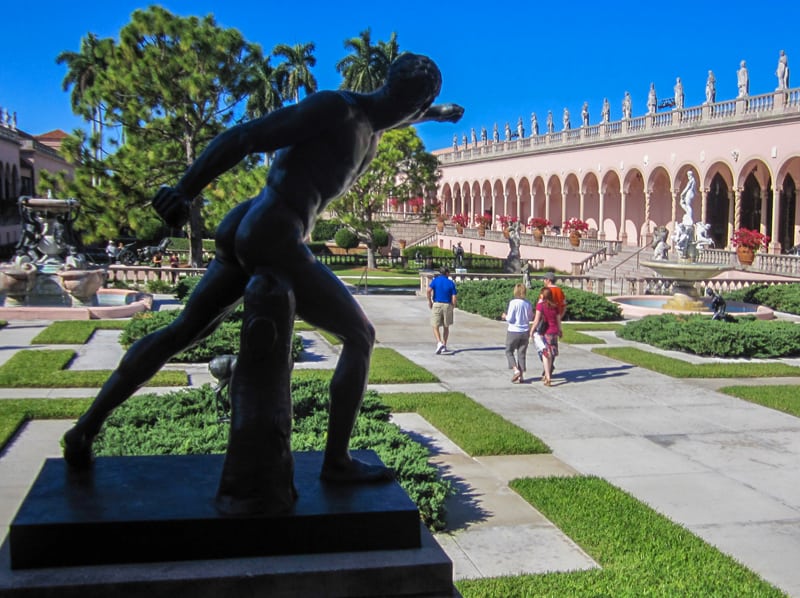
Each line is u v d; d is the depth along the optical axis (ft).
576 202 184.85
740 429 31.65
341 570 9.24
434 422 31.07
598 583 16.25
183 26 86.89
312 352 49.24
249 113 146.41
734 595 15.81
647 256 129.90
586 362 48.14
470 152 225.15
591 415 33.86
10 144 180.86
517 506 21.66
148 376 11.12
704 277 77.92
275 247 10.53
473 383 40.68
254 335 9.69
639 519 20.39
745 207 144.66
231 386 9.94
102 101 87.92
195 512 9.48
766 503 22.65
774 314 76.64
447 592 9.56
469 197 234.17
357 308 11.18
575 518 20.35
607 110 159.94
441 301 50.11
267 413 9.70
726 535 20.07
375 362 45.01
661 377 43.29
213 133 90.58
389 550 9.84
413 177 144.56
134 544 9.18
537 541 19.10
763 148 119.24
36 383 36.35
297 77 153.89
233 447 9.68
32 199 71.31
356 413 11.10
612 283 120.06
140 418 24.27
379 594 9.37
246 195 86.02
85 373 38.83
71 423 29.89
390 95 11.30
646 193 147.84
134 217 86.63
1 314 62.44
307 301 10.79
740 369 45.42
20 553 8.98
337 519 9.68
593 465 26.25
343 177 11.19
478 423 30.76
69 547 9.05
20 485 22.43
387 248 204.44
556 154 177.99
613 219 170.50
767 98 118.83
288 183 10.75
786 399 36.81
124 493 10.15
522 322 40.88
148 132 89.97
